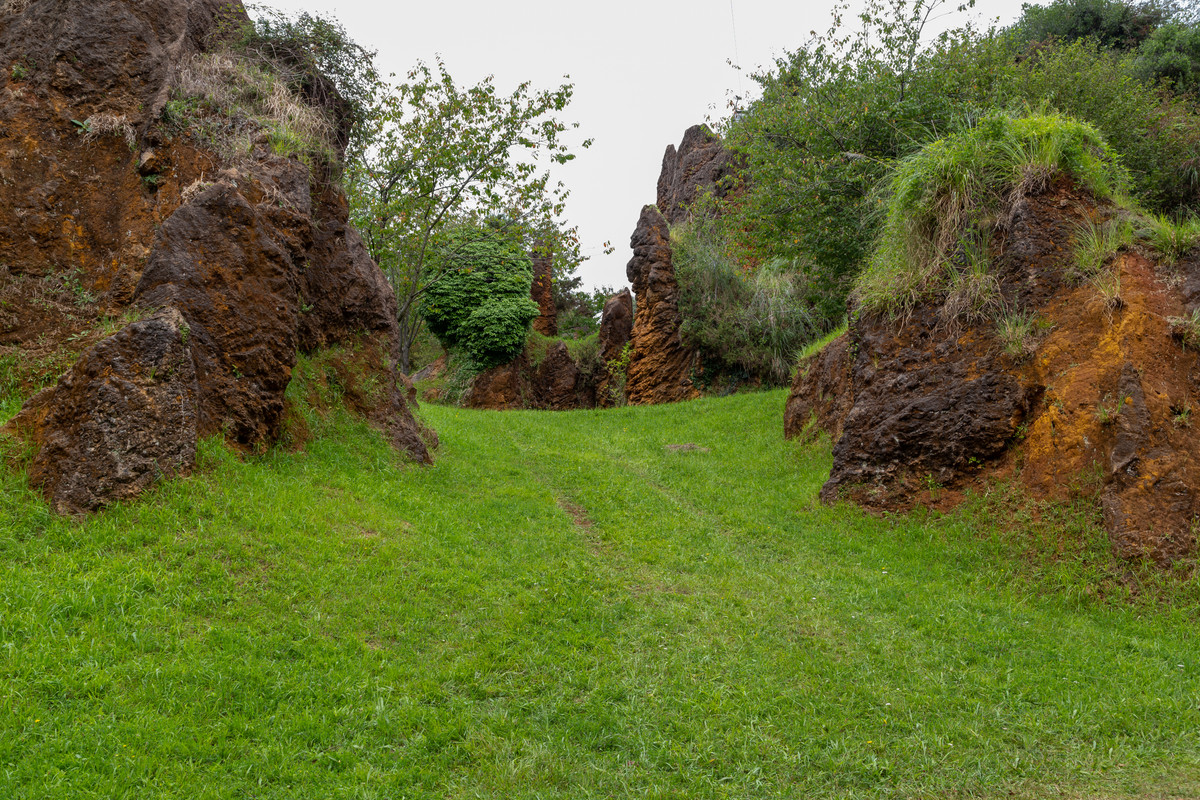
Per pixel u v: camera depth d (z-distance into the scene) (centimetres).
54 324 775
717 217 3020
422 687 500
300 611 564
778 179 1808
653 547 850
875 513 949
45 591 496
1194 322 805
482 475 1116
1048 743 469
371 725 447
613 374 3222
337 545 678
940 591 741
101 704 413
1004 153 990
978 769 437
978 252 979
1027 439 862
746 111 2086
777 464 1281
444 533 793
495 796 400
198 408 732
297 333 943
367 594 612
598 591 705
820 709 506
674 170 4300
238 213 822
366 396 1046
